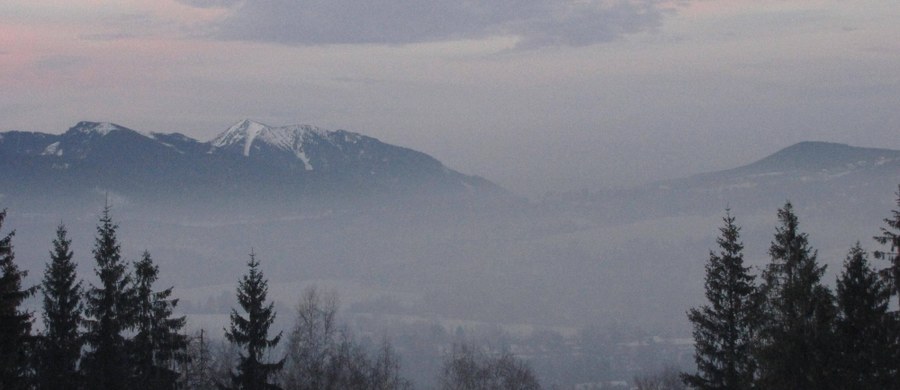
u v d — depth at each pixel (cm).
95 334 6538
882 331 4697
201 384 7906
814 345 4628
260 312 6381
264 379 6347
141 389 6581
